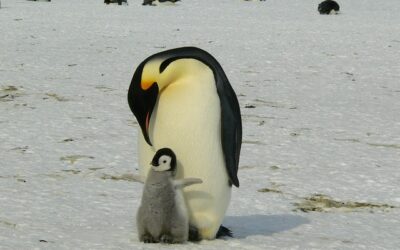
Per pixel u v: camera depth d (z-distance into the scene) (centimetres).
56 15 14575
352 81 7906
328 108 6259
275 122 5531
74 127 5003
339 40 11538
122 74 7806
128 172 3750
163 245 2395
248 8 18425
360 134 5188
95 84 7088
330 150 4572
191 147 2339
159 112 2353
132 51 9662
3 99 6106
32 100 6081
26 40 10350
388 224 2992
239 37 11588
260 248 2470
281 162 4156
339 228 2878
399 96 7050
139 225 2395
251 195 3388
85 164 3906
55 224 2694
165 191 2317
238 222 2903
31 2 18100
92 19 13950
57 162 3944
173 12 16525
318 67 8819
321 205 3294
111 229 2634
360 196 3444
